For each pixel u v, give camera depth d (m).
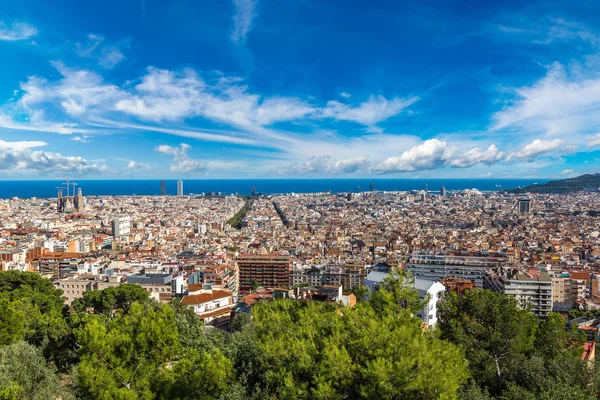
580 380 50.97
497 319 62.47
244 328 78.44
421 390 35.25
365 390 35.34
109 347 50.75
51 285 137.38
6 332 68.69
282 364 41.25
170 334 55.31
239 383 47.59
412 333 40.44
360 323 42.22
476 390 45.41
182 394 45.47
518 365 56.53
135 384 49.62
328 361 36.94
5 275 130.00
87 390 47.09
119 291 121.81
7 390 45.22
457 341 62.25
